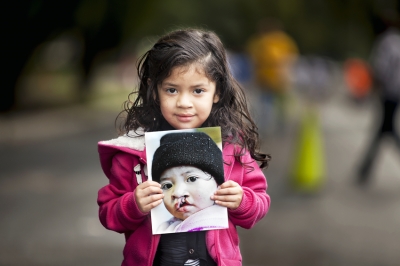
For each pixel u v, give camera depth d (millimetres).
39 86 27969
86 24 18359
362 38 29922
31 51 17250
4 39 16516
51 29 16938
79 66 23328
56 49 36562
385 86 8180
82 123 17141
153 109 2609
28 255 5617
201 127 2635
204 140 2531
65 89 27359
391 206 7551
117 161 2633
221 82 2564
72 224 6664
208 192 2512
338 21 18047
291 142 13086
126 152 2594
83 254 5688
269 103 13609
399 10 12336
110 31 21219
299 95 22484
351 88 23750
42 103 21500
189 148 2521
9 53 17000
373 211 7301
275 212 7238
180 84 2455
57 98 23516
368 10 16859
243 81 14430
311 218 6957
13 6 15469
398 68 7969
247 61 14500
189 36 2504
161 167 2512
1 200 7770
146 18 19875
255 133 2703
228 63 2613
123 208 2484
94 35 21438
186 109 2467
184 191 2504
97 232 6406
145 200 2436
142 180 2586
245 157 2668
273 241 6055
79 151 12078
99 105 22812
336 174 9648
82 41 22672
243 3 28422
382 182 9008
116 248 5914
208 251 2539
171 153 2518
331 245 5938
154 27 27047
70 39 27703
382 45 8016
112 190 2625
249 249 5781
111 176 2660
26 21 16047
